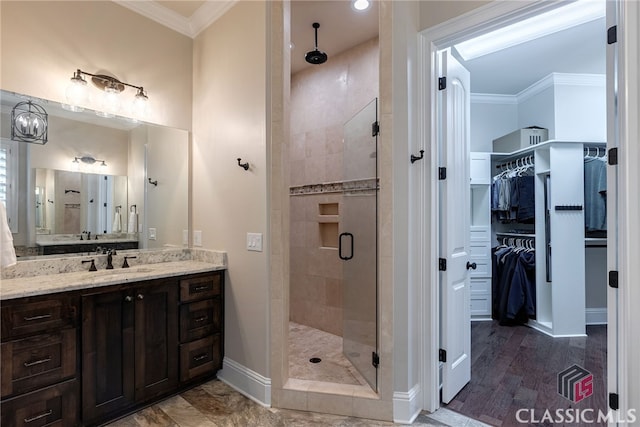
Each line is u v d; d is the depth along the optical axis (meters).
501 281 3.99
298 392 2.16
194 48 2.95
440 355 2.18
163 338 2.20
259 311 2.27
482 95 4.52
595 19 2.85
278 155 2.21
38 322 1.71
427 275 2.12
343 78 3.31
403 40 2.05
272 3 2.27
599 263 3.99
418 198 2.13
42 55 2.21
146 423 2.01
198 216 2.84
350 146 2.76
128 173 2.60
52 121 2.26
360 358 2.45
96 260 2.38
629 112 1.47
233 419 2.05
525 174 4.04
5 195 2.08
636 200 1.45
